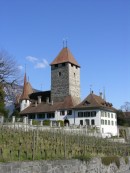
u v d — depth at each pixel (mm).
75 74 99188
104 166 31703
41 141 30953
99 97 93188
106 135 80188
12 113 97938
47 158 24938
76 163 26797
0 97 60719
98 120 85125
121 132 94875
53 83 98375
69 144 33000
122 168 36250
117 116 106375
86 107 87438
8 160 20875
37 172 22016
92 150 35625
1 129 33875
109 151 38594
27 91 104375
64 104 92688
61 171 24656
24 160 21781
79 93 99938
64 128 65062
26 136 31953
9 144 27266
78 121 88125
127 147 44531
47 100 97938
